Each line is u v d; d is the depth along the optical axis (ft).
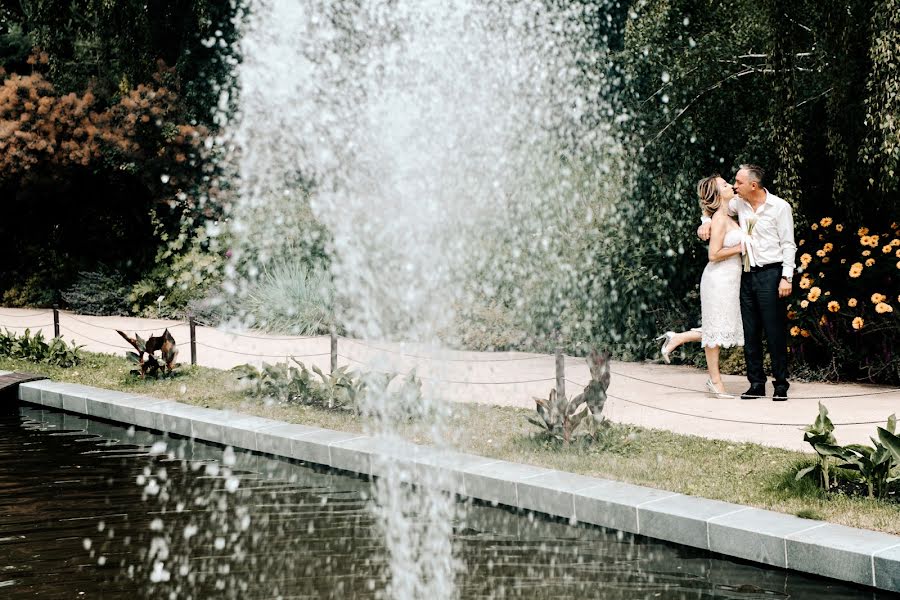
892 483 15.69
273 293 41.45
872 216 28.09
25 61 65.87
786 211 23.91
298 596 12.92
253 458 21.43
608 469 17.75
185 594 13.07
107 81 60.64
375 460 19.39
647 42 31.83
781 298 24.22
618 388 27.25
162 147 55.52
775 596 12.31
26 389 29.25
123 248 57.98
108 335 41.63
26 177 54.70
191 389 28.02
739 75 29.91
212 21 59.41
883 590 12.22
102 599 12.94
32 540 15.55
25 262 59.41
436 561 14.21
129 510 17.28
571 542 14.98
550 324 35.27
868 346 27.73
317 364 31.83
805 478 15.69
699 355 31.81
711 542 14.15
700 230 25.41
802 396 24.84
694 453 18.70
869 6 24.67
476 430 21.54
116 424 25.75
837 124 26.14
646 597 12.50
